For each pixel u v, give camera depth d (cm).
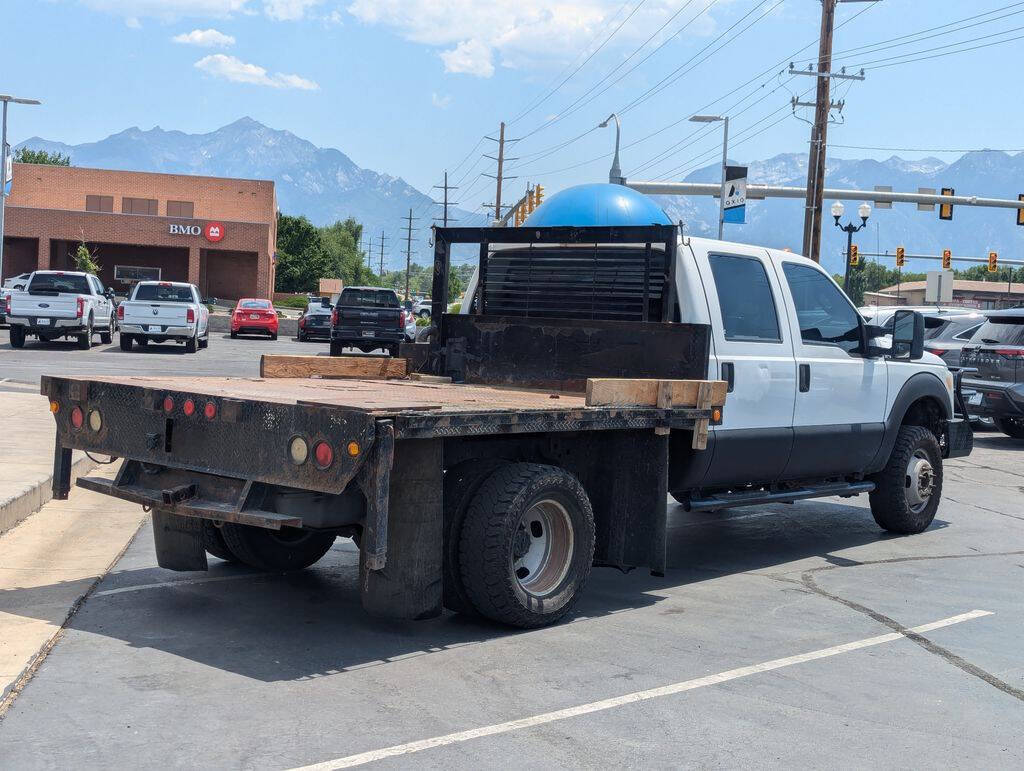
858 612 652
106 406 598
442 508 561
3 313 3550
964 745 434
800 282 812
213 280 7088
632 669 521
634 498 646
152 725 426
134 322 2909
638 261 731
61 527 825
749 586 718
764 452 757
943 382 948
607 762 403
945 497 1150
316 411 499
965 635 605
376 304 3105
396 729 430
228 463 540
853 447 843
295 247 10838
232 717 438
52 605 604
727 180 3272
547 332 748
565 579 603
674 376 690
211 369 2364
